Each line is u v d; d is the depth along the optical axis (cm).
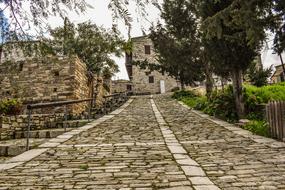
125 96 2964
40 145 775
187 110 1805
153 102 2569
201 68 2130
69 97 1662
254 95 1328
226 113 1288
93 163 579
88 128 1106
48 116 1227
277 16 836
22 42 332
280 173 475
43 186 434
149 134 966
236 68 1246
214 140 827
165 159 601
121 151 695
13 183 451
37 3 327
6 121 1020
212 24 867
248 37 802
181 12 2016
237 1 814
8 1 321
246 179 446
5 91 1723
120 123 1263
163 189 405
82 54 2767
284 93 1512
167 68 2941
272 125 843
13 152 726
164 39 2125
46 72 1717
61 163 584
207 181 440
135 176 479
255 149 684
